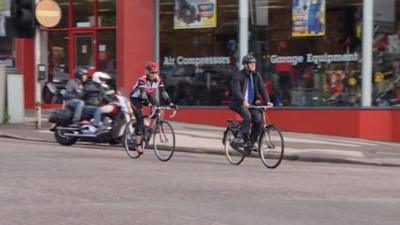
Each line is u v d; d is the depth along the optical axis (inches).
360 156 564.7
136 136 531.2
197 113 761.0
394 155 580.1
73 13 889.5
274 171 466.3
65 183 385.1
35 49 718.5
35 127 737.6
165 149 519.5
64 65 896.3
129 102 586.9
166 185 384.5
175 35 776.9
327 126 713.0
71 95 621.3
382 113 701.3
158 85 525.0
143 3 782.5
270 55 738.8
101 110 596.4
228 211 314.2
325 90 719.1
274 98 736.3
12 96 776.3
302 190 379.9
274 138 481.1
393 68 705.6
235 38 747.4
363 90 701.9
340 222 295.1
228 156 515.5
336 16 711.7
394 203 346.3
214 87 758.5
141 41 783.7
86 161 491.2
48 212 306.2
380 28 703.1
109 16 864.3
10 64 908.0
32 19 693.3
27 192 355.3
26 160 485.1
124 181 396.2
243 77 486.9
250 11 743.1
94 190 364.2
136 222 287.1
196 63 767.7
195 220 293.0
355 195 368.8
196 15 765.3
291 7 729.0
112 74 861.2
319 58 720.3
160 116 526.3
